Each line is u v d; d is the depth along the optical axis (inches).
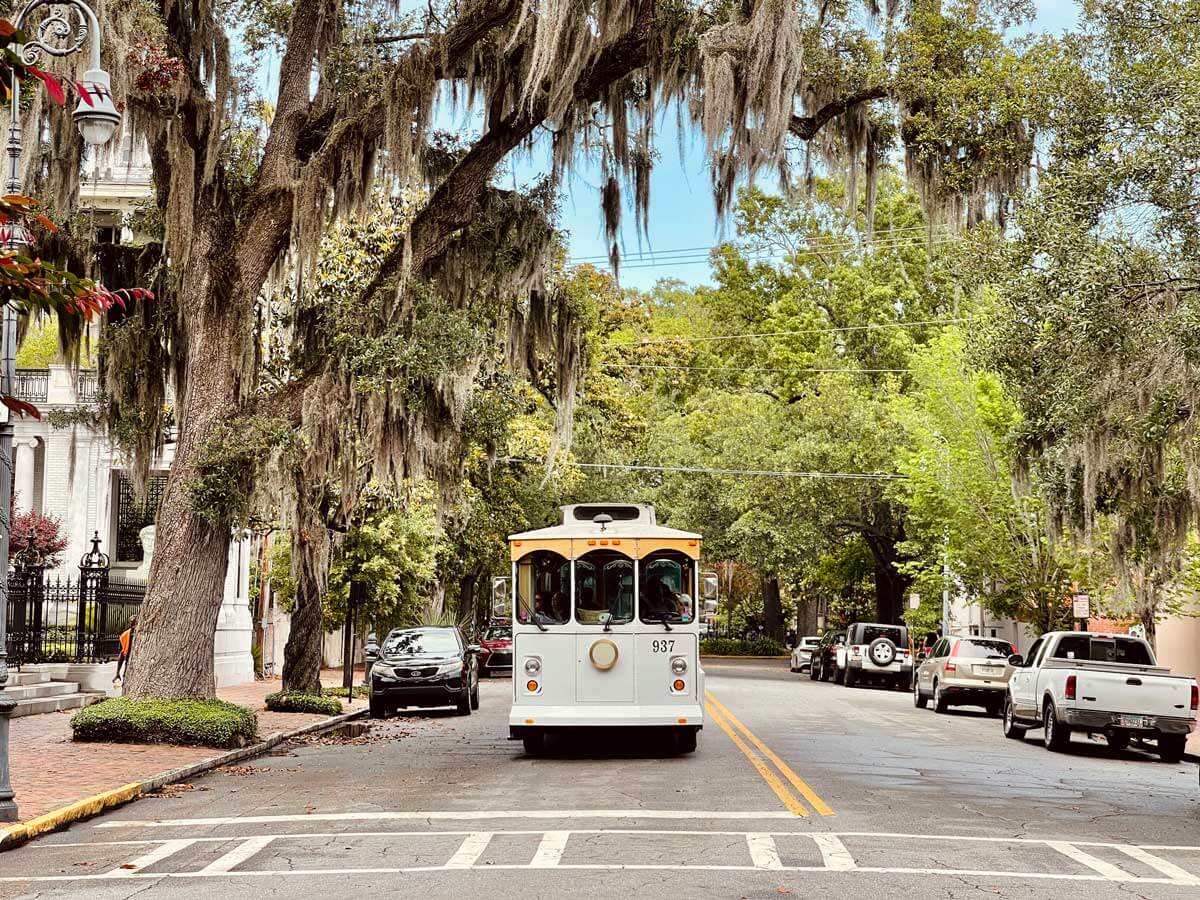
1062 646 868.6
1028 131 764.6
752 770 600.4
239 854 385.4
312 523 910.4
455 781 568.7
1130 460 823.1
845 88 798.5
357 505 1070.4
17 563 1047.0
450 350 719.7
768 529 1947.6
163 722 676.1
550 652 676.7
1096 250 638.5
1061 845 409.7
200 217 751.7
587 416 2070.6
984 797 530.6
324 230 773.3
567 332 877.2
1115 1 713.0
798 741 767.7
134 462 829.8
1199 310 617.3
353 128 743.7
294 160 765.3
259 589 1509.6
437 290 806.5
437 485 806.5
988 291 844.0
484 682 1643.7
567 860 365.7
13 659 946.1
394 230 978.7
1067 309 650.2
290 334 916.0
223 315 744.3
